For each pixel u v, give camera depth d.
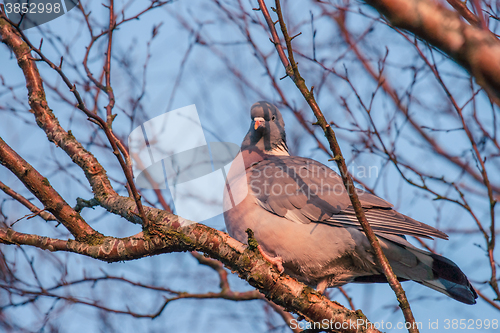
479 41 3.48
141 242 7.10
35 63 9.45
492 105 9.34
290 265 9.16
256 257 7.11
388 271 6.76
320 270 9.09
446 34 3.53
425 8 3.54
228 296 11.27
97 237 7.44
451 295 9.13
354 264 9.16
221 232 7.12
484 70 3.49
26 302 10.32
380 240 8.76
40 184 7.50
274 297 7.19
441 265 8.55
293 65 6.64
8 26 9.52
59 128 8.99
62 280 10.64
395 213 8.98
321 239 8.78
